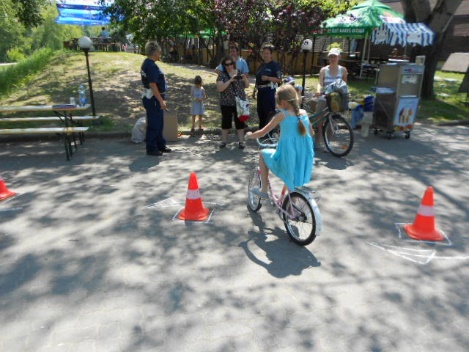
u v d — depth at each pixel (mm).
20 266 3691
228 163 6812
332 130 7133
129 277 3521
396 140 8555
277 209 4375
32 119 7582
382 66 8438
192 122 8883
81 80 12773
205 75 15242
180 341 2764
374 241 4184
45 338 2789
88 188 5633
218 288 3363
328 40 25484
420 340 2785
